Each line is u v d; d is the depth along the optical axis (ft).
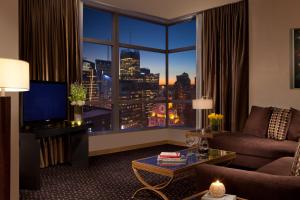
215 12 18.58
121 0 17.19
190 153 11.55
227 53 17.87
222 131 16.58
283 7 15.64
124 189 11.34
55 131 13.05
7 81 6.98
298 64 15.16
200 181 7.09
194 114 21.04
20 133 11.64
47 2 15.19
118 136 19.13
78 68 16.47
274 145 12.69
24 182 11.51
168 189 11.31
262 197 5.97
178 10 19.19
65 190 11.25
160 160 9.86
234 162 13.79
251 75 16.88
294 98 15.30
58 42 15.61
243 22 17.06
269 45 16.16
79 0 16.67
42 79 14.98
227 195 5.90
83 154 14.83
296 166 7.59
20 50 14.24
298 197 5.58
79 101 14.99
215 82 18.44
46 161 14.92
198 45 19.90
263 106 16.44
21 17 14.26
